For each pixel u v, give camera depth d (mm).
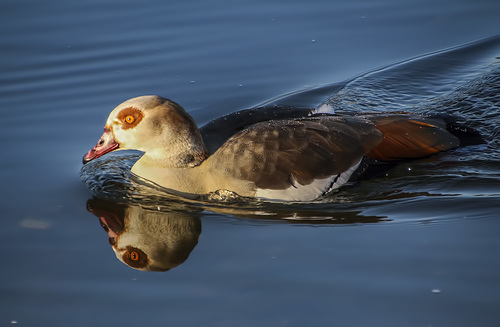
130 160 12250
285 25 16125
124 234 9672
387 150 10727
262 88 14008
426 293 7973
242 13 16609
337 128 10625
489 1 16750
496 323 7445
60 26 15961
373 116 11211
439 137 11078
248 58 14953
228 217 10070
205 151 10797
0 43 15250
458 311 7652
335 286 8203
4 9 16531
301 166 10219
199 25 16109
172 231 9734
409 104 13391
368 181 10547
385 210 10039
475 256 8633
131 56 15008
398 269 8453
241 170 10258
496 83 13789
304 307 7875
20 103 13484
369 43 15445
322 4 17016
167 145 10656
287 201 10289
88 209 10344
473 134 11664
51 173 11352
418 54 15047
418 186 10500
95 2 17094
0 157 11727
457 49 15164
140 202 10570
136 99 10773
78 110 13297
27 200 10492
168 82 14180
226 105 13469
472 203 10023
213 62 14836
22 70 14523
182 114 10664
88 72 14523
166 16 16484
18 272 8750
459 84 14016
